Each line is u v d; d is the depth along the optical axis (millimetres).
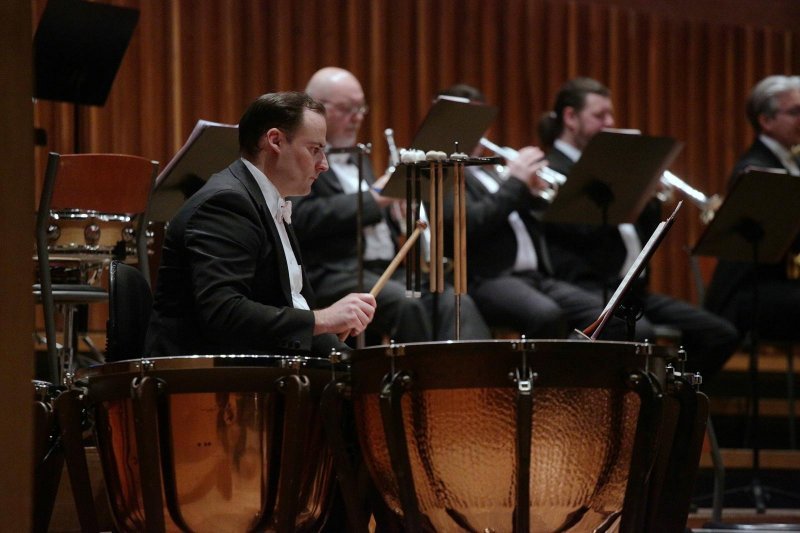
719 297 15758
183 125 17641
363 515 6652
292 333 7637
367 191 13594
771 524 12812
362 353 6379
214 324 7637
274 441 6758
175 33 17578
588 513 6305
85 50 12867
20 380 4488
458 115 11750
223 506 6742
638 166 13492
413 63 19234
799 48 21453
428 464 6203
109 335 8094
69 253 10906
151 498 6531
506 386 6047
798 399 16969
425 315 13430
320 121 8406
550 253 15477
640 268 7336
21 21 4516
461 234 8070
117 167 10516
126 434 6852
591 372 6102
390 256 14203
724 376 16891
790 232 13711
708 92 20906
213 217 7902
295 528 6926
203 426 6676
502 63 19766
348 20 18781
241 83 18062
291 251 8375
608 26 20406
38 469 7332
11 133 4496
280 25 18312
